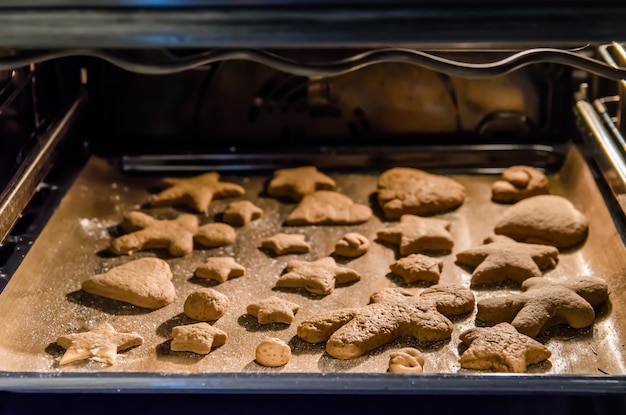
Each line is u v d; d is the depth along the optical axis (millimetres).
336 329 890
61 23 745
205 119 1124
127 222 1025
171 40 751
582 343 888
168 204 1070
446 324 891
